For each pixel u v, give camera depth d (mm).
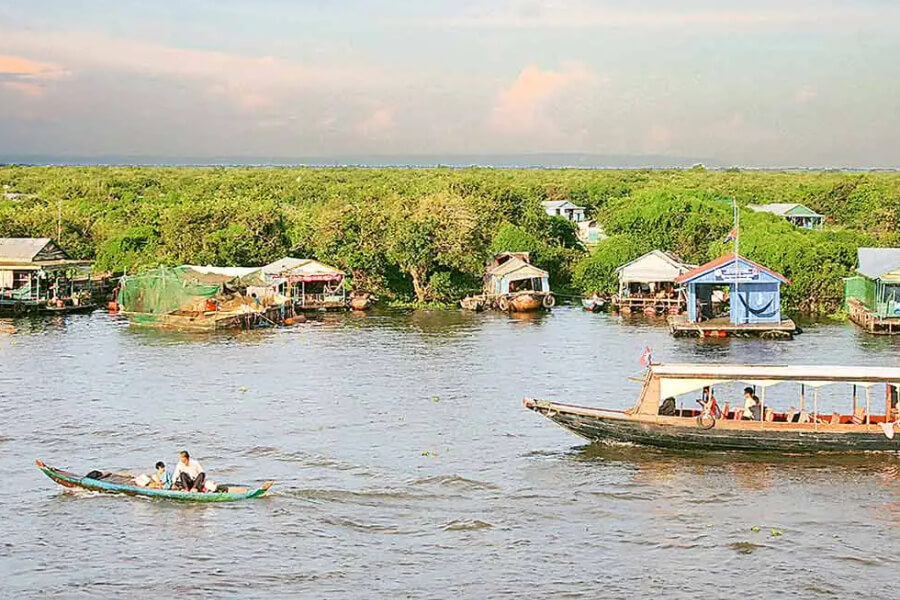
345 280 158500
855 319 133250
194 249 159625
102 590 47219
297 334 123688
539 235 183000
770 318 124125
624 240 158750
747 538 53188
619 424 67250
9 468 64688
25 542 52531
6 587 47406
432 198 166625
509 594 46812
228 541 52750
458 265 156875
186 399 84625
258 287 141625
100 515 56281
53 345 113875
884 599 46375
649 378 68688
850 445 65625
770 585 47750
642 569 49469
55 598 46375
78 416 78438
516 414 79125
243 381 92312
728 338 119938
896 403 68125
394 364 101562
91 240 179750
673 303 143375
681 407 77562
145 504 57969
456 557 50875
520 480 62406
